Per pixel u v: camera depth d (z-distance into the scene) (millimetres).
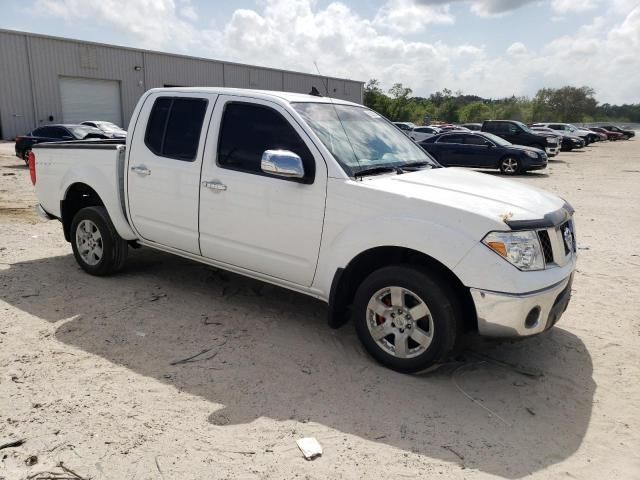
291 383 3611
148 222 5016
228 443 2943
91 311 4734
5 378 3527
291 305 5035
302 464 2791
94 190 5430
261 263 4316
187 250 4840
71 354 3912
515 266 3326
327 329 4520
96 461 2754
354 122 4562
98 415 3154
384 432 3098
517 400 3508
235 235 4387
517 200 3693
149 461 2768
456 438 3066
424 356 3605
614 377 3852
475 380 3748
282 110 4148
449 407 3389
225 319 4660
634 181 16516
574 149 35344
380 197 3648
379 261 3982
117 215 5254
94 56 34125
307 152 3965
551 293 3432
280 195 4055
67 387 3453
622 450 3014
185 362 3857
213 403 3336
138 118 5020
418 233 3469
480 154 18984
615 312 5109
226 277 5773
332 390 3537
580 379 3811
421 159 4711
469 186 3926
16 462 2725
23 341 4094
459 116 87438
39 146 5992
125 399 3340
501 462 2869
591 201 12250
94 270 5625
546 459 2912
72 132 17969
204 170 4484
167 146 4789
